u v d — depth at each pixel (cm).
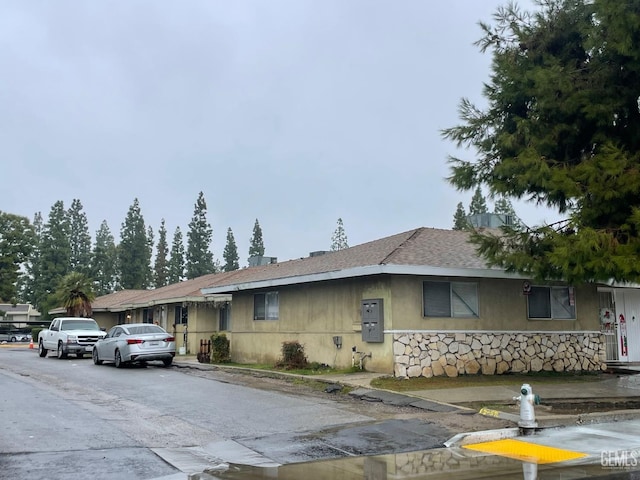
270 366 1938
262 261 3644
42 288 6606
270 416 1090
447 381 1465
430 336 1562
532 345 1708
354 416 1077
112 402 1259
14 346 4562
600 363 1811
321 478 691
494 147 1423
